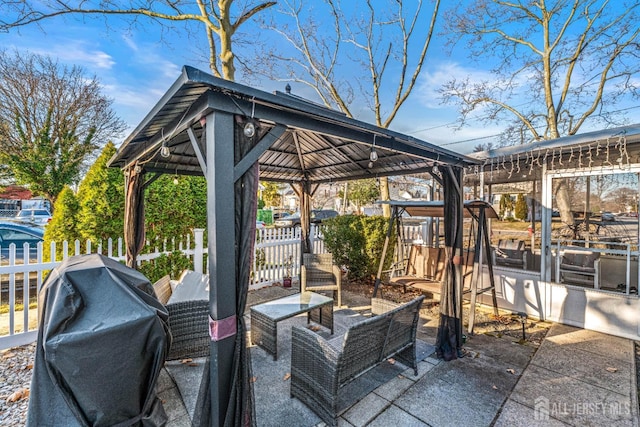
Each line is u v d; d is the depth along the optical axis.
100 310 2.10
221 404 1.99
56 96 11.71
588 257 4.48
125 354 2.06
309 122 2.46
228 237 1.98
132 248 4.37
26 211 12.23
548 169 4.82
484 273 5.48
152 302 2.43
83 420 1.97
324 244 7.63
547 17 8.89
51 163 11.84
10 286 3.70
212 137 1.92
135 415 2.16
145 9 6.46
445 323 3.65
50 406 1.97
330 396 2.40
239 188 2.12
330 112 2.37
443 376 3.19
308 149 5.29
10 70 11.02
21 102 11.30
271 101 2.03
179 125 2.40
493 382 3.08
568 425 2.48
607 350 3.78
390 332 2.84
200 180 6.17
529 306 4.96
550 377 3.18
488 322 4.74
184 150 4.20
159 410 2.44
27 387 2.94
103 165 5.13
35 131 11.69
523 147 4.52
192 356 3.40
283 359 3.50
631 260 4.14
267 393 2.87
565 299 4.63
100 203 5.01
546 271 4.82
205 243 6.16
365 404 2.72
